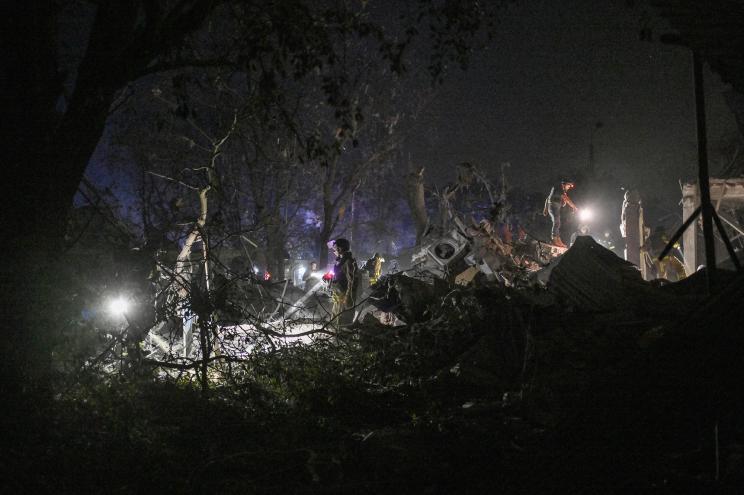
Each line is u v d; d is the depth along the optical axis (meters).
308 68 6.35
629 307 9.48
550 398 6.67
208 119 13.01
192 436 6.43
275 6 6.20
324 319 10.03
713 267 4.79
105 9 6.04
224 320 8.27
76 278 6.64
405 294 11.49
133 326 7.59
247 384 7.48
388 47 6.73
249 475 5.62
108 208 7.76
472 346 8.82
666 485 4.75
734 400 4.00
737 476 4.67
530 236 17.11
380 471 5.69
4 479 4.79
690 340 4.07
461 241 14.95
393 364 8.57
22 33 5.75
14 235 5.74
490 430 6.19
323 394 7.70
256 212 18.16
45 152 5.85
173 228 9.41
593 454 4.12
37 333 5.83
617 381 4.20
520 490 4.34
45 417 5.68
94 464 5.35
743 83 4.20
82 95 5.96
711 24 4.37
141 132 13.91
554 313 9.33
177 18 6.14
